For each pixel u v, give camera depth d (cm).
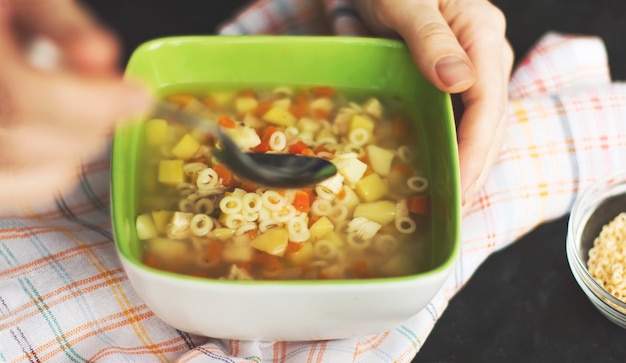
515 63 69
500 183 57
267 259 47
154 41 53
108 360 49
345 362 49
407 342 51
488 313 54
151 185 50
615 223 56
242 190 49
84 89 42
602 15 72
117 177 46
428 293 44
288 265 47
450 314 54
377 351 51
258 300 43
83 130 44
